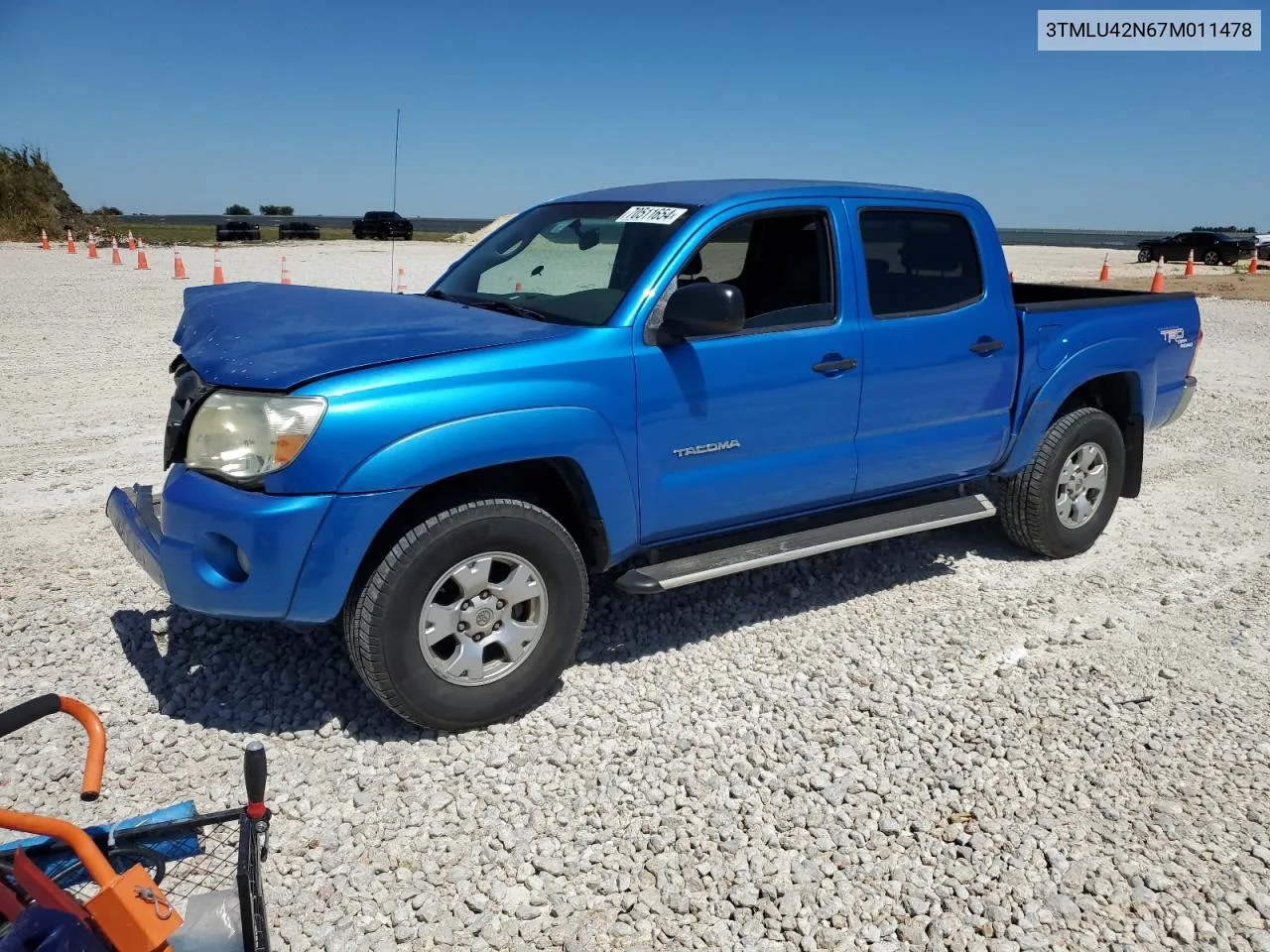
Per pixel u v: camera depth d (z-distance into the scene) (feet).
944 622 16.25
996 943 9.38
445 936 9.32
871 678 14.23
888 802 11.47
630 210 15.07
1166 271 111.24
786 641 15.38
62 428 26.73
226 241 157.17
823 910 9.79
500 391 12.05
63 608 15.58
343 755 12.10
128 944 6.19
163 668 13.84
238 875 7.01
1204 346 47.21
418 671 11.91
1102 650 15.40
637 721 13.05
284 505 11.12
